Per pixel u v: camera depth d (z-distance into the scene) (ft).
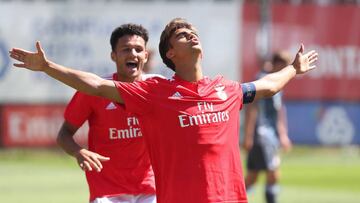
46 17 203.92
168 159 48.70
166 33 49.67
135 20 206.69
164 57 50.65
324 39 212.64
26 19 203.00
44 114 202.39
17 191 135.44
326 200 125.08
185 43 48.91
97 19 205.67
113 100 49.06
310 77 210.18
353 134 212.64
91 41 205.57
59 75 47.21
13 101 201.26
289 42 210.38
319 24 212.02
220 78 50.62
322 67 211.41
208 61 206.69
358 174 171.12
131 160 61.46
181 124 48.57
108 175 61.67
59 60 204.44
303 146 215.31
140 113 49.06
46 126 202.90
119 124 61.05
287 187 146.20
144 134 49.73
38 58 46.68
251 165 112.98
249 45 208.13
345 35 213.46
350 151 215.72
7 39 202.08
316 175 169.07
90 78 47.83
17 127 201.67
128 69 62.49
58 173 169.68
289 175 168.86
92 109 61.41
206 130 48.60
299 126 209.56
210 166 48.29
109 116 60.95
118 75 63.21
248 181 113.80
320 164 193.98
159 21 207.21
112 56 63.31
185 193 48.14
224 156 48.73
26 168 180.55
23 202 120.06
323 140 211.00
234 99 50.11
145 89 48.88
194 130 48.52
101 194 61.52
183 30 49.29
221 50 207.21
